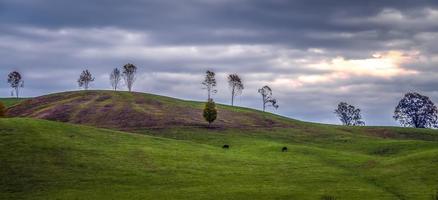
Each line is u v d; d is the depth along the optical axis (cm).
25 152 7594
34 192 6175
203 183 6806
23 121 9144
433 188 6681
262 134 13000
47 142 8150
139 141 9400
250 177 7238
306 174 7531
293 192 6353
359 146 11506
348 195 6269
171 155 8425
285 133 13400
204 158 8456
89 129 9738
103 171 7156
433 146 10669
